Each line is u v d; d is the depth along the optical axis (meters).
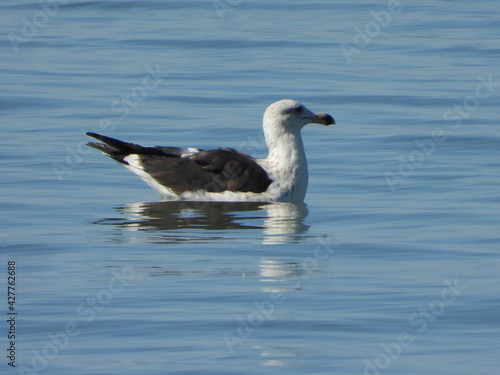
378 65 29.00
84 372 10.12
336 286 12.81
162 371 10.11
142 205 17.30
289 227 15.88
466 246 14.66
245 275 13.30
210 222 16.17
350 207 17.14
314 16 36.44
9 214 16.59
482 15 36.34
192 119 23.31
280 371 10.12
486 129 22.34
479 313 11.76
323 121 17.69
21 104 24.59
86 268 13.62
